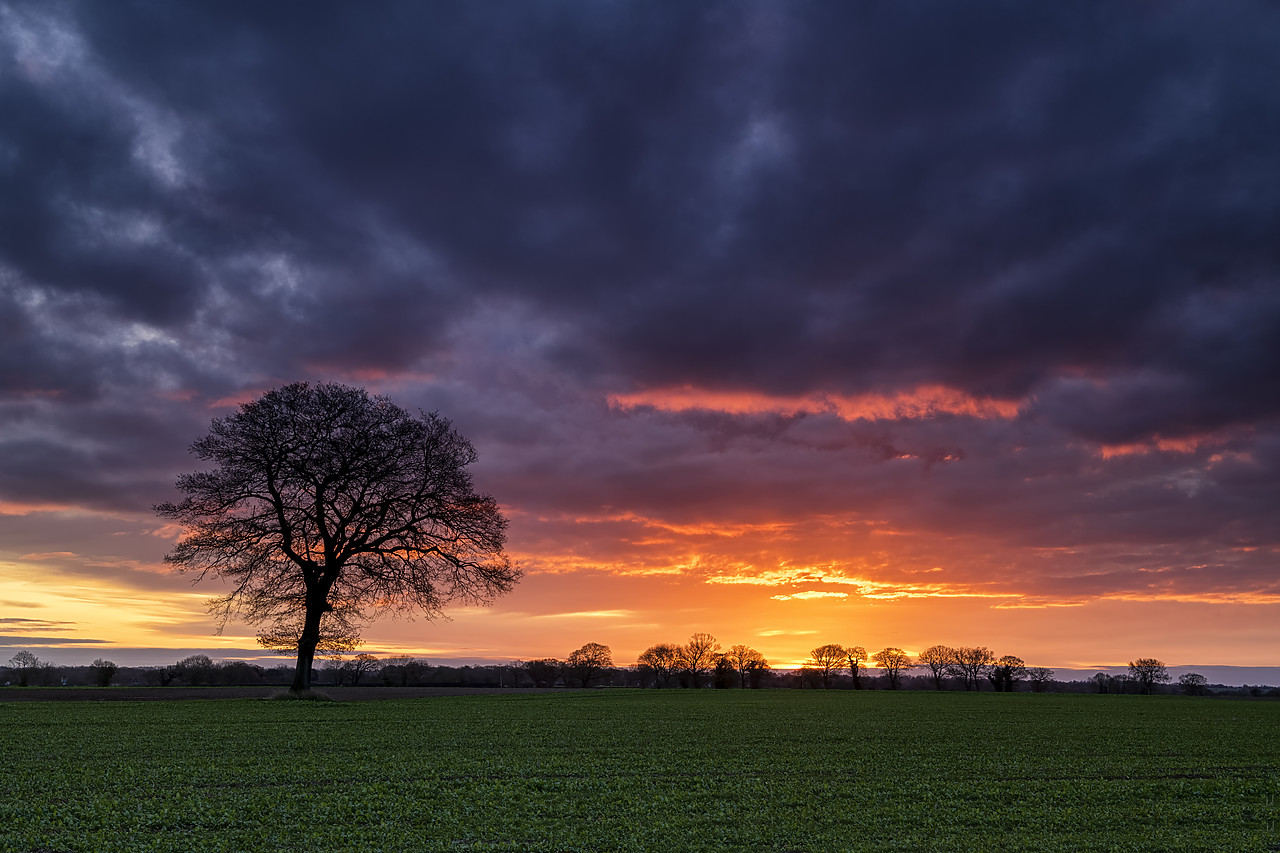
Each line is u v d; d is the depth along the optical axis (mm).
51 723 31891
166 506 49250
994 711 46781
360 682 87188
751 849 14336
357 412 52250
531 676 101500
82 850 13547
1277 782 21312
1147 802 18594
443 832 15055
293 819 15812
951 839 15070
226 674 79250
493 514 55156
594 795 18500
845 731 32844
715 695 63531
